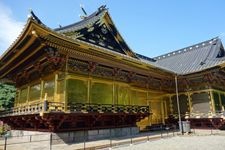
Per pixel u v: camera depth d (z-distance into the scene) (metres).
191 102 32.81
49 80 20.03
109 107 21.62
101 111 20.34
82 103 19.27
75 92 19.48
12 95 41.62
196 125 31.77
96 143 17.39
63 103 17.59
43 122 17.81
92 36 23.89
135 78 27.62
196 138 21.61
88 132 19.81
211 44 38.88
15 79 28.70
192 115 31.94
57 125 17.33
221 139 20.27
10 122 26.25
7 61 23.48
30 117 19.08
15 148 15.60
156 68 27.08
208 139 20.52
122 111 22.91
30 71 23.92
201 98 31.75
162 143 17.97
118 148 15.44
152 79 31.03
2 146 16.81
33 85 23.66
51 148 15.02
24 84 26.36
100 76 22.30
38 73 22.22
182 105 33.91
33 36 16.88
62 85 18.53
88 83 20.92
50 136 16.77
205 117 30.00
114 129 22.66
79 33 22.23
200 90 32.06
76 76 19.84
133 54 27.83
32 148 15.33
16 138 23.77
